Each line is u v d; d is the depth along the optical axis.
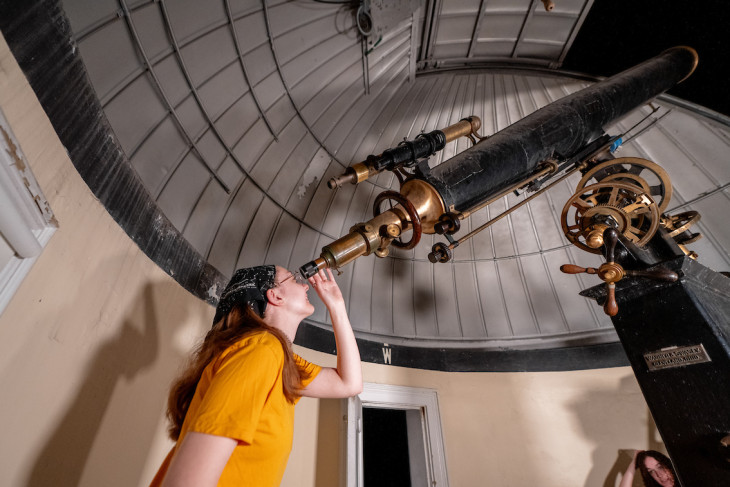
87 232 1.19
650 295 1.63
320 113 2.87
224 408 0.68
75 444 1.10
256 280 1.16
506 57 3.46
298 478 2.35
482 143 1.96
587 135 2.02
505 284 3.74
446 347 3.59
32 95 0.93
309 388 1.22
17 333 0.87
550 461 3.01
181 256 1.90
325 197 3.14
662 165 3.24
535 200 3.68
